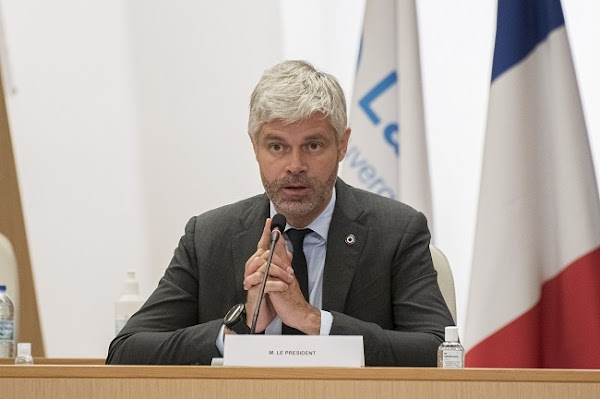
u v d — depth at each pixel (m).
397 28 11.36
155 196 12.75
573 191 10.16
